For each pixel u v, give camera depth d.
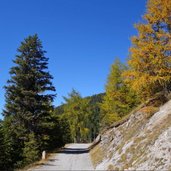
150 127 21.91
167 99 26.62
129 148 20.92
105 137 34.62
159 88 28.06
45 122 37.06
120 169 19.22
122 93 45.62
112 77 46.69
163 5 26.12
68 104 75.50
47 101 37.41
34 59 38.09
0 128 32.91
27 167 26.17
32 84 37.78
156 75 25.89
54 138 43.12
